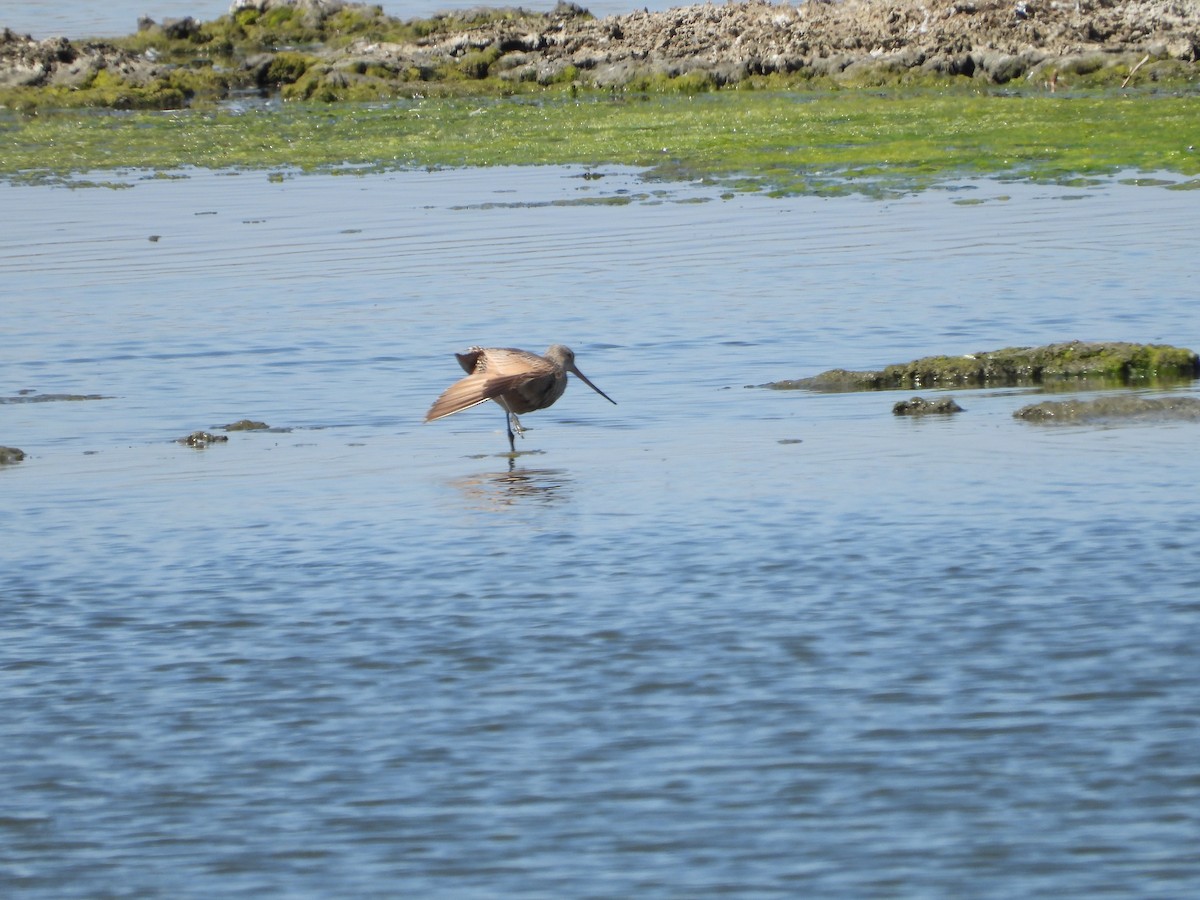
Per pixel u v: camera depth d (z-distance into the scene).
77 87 71.50
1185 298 25.00
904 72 66.19
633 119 57.34
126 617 12.38
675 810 8.93
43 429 20.06
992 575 12.48
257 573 13.38
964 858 8.29
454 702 10.52
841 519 14.21
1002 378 20.33
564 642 11.48
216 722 10.34
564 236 34.81
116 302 29.34
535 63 73.06
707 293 27.86
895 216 35.25
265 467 17.38
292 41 93.44
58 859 8.67
